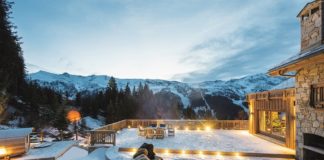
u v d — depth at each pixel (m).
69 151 11.96
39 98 35.09
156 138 13.47
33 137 21.39
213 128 18.27
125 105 50.00
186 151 10.16
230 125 18.08
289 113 10.59
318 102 7.73
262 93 13.38
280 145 11.20
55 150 11.30
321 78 7.62
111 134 11.75
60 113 29.19
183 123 18.62
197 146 11.04
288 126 10.66
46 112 30.17
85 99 55.41
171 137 14.02
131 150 10.58
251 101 15.56
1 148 9.46
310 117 8.26
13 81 28.12
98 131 11.85
